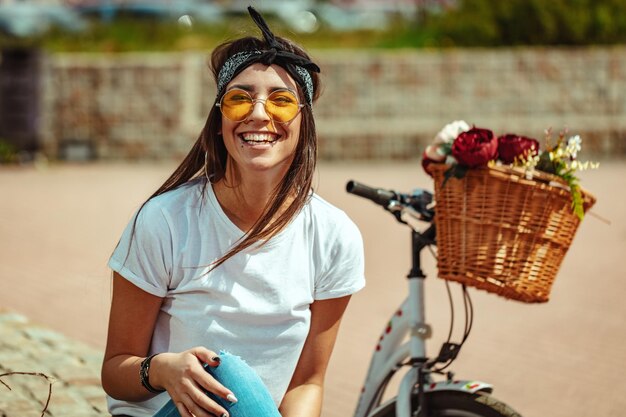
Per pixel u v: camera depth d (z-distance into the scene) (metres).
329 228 3.08
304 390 3.10
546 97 22.11
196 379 2.72
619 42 23.20
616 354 6.79
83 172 19.53
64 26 27.55
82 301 8.02
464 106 22.14
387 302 8.25
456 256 3.21
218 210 2.96
